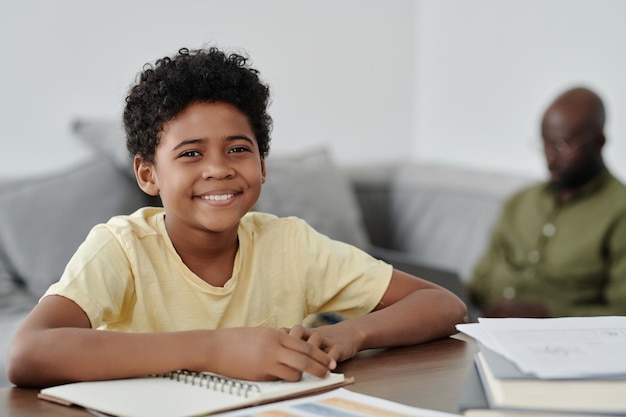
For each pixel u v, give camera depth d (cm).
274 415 76
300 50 313
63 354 88
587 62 294
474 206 294
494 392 79
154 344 89
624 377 76
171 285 113
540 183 252
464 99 341
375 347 105
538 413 75
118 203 227
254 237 121
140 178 119
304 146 318
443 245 300
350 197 287
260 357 87
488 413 77
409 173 319
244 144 110
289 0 307
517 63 319
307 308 126
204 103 109
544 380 76
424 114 354
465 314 118
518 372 77
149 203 236
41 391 86
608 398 76
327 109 323
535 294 243
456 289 197
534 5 312
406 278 123
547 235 243
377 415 77
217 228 109
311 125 319
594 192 240
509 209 256
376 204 318
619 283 230
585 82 295
